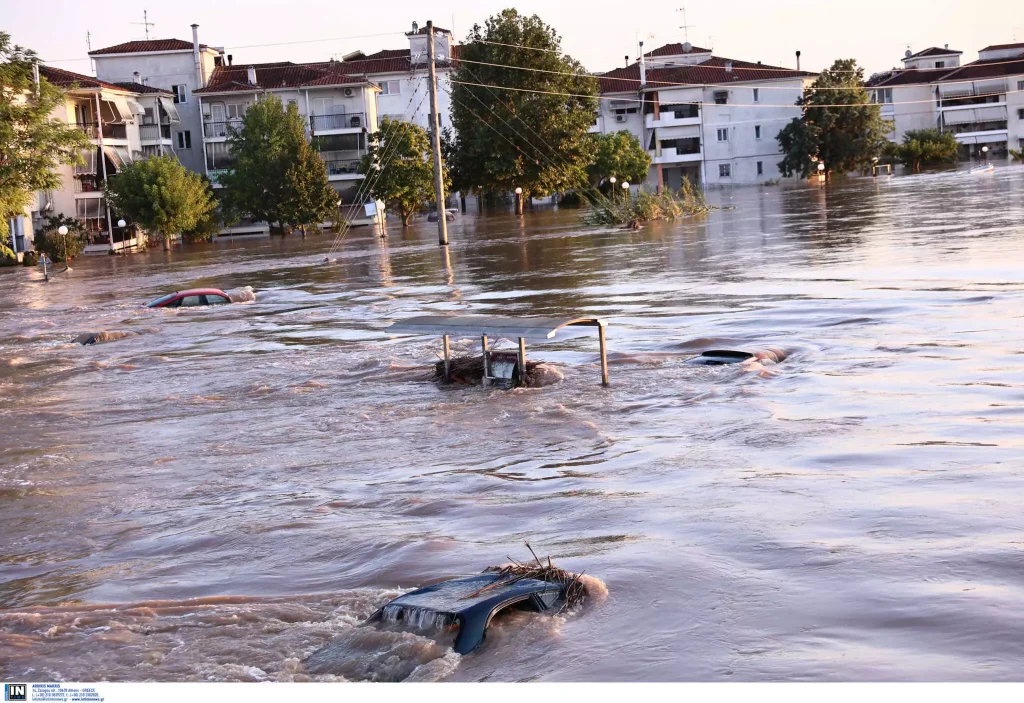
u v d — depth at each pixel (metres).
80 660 6.89
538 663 6.31
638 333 21.17
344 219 86.62
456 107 93.81
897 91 143.62
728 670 6.02
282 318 29.11
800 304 23.38
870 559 7.65
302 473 12.46
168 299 34.00
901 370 15.41
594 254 42.59
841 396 14.00
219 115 97.12
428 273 39.81
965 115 141.38
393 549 8.95
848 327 19.77
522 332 16.28
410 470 12.19
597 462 11.76
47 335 29.12
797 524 8.66
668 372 16.77
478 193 97.50
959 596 6.82
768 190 99.88
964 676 5.73
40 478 13.16
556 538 8.95
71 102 80.25
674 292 27.80
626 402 14.91
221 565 9.02
